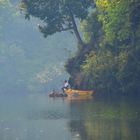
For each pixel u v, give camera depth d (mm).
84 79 138250
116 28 121875
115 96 123688
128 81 121688
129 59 120688
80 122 74562
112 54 130375
